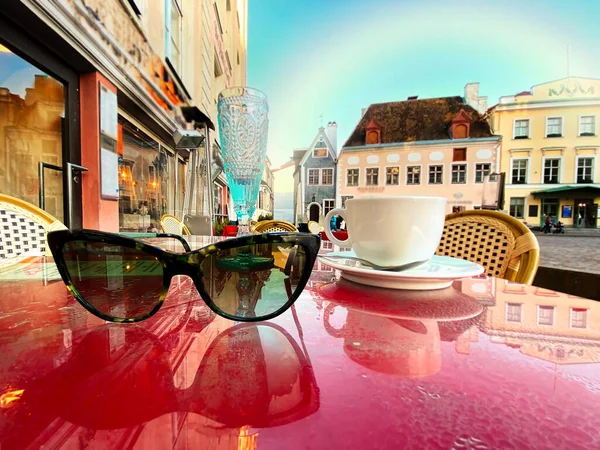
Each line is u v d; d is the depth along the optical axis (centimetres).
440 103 1403
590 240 781
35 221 93
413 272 42
